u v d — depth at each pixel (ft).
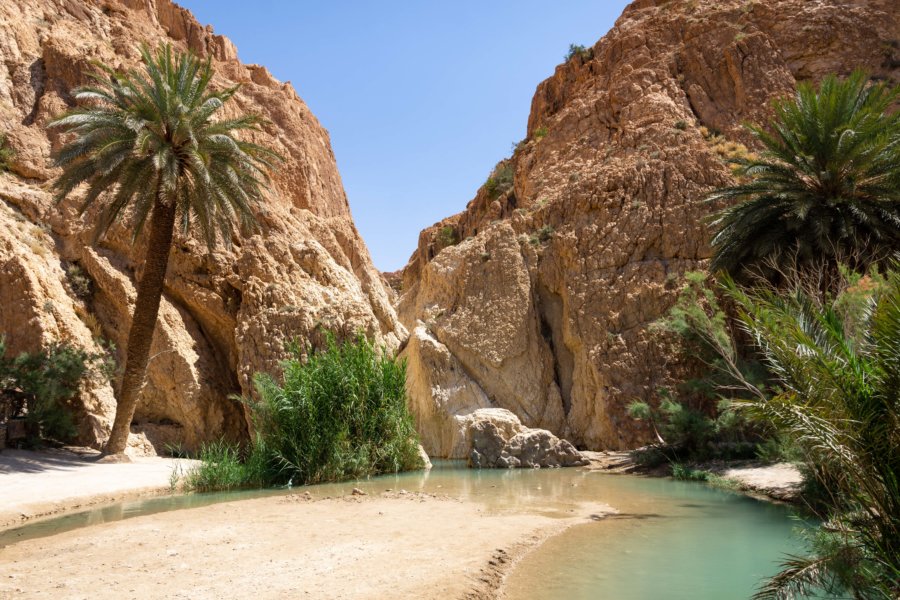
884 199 58.03
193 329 77.51
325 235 105.40
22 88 87.56
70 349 63.52
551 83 132.77
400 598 18.42
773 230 59.11
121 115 55.93
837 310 27.17
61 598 18.65
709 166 85.15
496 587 20.03
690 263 79.15
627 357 74.74
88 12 106.73
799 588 16.72
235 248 82.64
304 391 51.78
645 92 101.71
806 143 59.26
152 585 19.90
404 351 93.35
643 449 62.28
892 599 15.16
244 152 61.87
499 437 62.80
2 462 50.26
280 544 25.80
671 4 117.70
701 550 24.98
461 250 94.63
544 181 101.60
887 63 96.58
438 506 35.70
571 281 83.76
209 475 47.47
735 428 54.75
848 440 16.39
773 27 102.78
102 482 45.88
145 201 57.62
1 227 69.51
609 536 27.66
